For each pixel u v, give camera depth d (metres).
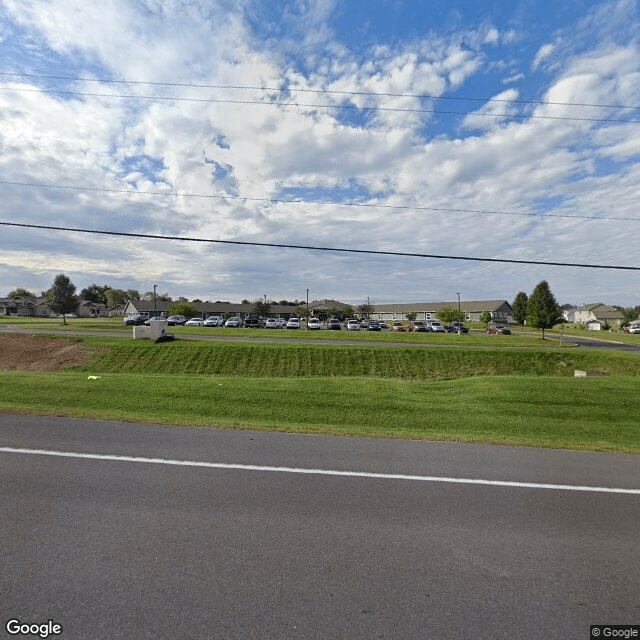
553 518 4.55
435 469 5.97
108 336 32.81
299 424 8.48
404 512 4.64
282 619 2.99
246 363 26.91
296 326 56.38
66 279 50.91
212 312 100.88
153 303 97.31
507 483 5.50
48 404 9.54
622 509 4.80
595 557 3.83
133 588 3.27
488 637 2.87
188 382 11.78
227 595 3.22
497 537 4.15
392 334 44.44
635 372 25.91
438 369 27.66
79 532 4.06
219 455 6.34
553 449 7.06
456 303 119.75
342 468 5.93
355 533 4.17
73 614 2.99
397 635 2.87
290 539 4.04
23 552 3.71
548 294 46.69
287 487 5.24
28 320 66.06
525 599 3.25
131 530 4.12
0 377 12.07
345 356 28.45
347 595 3.26
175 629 2.88
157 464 5.91
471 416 9.46
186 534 4.07
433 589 3.35
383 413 9.55
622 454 6.87
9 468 5.64
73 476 5.42
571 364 27.91
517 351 29.52
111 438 7.04
